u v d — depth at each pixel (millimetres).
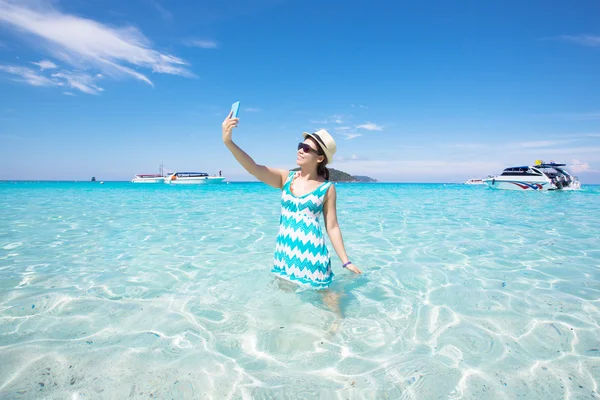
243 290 2902
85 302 2625
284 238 2791
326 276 2740
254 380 1661
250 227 6621
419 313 2465
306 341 2041
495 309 2547
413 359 1853
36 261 3902
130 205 11727
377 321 2320
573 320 2350
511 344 2018
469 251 4547
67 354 1860
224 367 1768
